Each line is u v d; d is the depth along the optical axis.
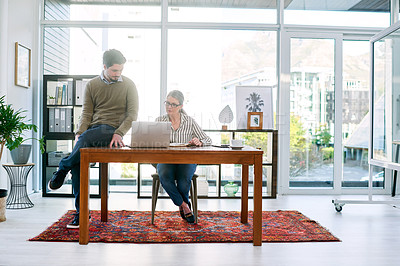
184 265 2.36
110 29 5.26
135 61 5.26
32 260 2.40
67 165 3.03
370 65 4.45
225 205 4.34
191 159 2.72
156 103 5.29
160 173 3.28
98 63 5.27
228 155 2.74
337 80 5.27
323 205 4.42
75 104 4.84
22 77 4.67
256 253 2.61
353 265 2.40
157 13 5.27
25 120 4.77
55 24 5.18
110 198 4.71
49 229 3.12
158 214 3.74
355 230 3.27
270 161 4.93
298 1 5.25
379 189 5.32
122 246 2.72
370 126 4.40
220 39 5.28
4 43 4.25
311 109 5.26
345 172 5.39
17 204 4.17
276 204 4.45
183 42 5.25
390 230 3.28
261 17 5.28
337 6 5.28
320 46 5.25
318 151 5.28
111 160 2.72
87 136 2.98
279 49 5.22
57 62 5.24
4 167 4.11
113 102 3.10
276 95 5.29
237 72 5.29
